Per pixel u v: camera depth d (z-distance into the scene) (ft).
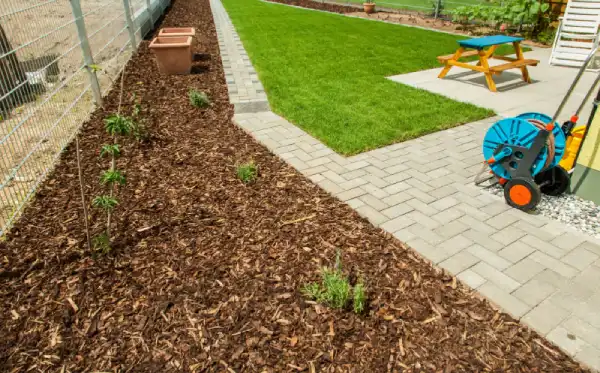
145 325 8.19
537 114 12.78
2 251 10.02
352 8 57.62
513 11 37.93
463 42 23.15
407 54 31.17
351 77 25.05
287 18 48.19
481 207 12.39
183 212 11.82
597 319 8.50
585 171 12.57
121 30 27.48
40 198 12.28
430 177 14.06
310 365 7.44
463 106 20.39
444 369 7.38
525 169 12.07
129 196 12.55
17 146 14.92
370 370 7.36
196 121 18.54
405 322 8.33
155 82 23.79
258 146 16.20
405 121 18.43
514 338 8.05
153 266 9.73
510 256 10.30
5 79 12.99
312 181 13.69
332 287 8.61
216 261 9.92
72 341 7.83
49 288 9.02
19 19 13.91
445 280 9.50
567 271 9.83
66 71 16.88
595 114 11.84
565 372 7.39
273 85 23.32
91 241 10.48
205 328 8.14
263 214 11.83
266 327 8.18
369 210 12.12
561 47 30.78
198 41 35.24
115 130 14.70
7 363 7.37
